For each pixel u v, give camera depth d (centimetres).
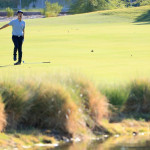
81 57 4662
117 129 2294
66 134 2180
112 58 4525
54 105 2223
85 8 17238
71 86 2345
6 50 5612
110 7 17638
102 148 1969
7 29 10038
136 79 2633
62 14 16825
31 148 1997
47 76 2492
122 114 2452
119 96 2497
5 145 1992
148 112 2511
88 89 2377
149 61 4244
